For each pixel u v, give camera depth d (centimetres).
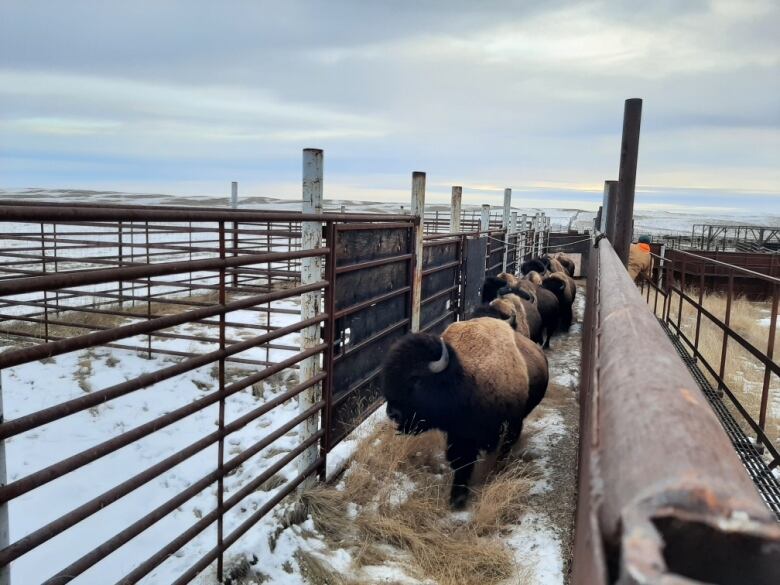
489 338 417
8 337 838
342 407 434
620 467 49
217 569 292
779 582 37
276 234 789
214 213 256
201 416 556
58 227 2502
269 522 344
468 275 857
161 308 1027
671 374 63
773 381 634
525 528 374
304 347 378
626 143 537
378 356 506
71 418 539
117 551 332
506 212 1171
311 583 310
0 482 176
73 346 188
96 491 412
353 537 355
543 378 503
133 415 555
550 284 939
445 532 370
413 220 558
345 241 416
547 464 465
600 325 104
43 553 333
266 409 310
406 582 316
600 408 64
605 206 750
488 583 321
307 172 362
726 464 45
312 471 385
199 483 261
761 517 38
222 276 266
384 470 418
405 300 566
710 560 39
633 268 1145
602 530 45
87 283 193
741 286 1435
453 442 397
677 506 39
